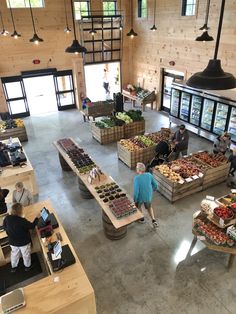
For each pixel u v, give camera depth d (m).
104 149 9.45
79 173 6.21
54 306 3.36
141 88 13.78
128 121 10.02
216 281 4.63
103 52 13.28
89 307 3.62
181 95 10.32
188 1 10.06
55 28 11.97
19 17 11.16
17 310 3.32
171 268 4.89
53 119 12.44
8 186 6.98
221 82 2.99
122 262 5.05
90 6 12.09
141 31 12.82
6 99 12.20
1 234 4.74
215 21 9.09
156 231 5.75
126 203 5.11
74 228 5.91
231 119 8.62
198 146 9.41
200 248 5.31
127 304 4.31
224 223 4.71
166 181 6.51
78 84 13.20
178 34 10.78
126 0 12.67
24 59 11.90
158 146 7.70
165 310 4.21
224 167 7.06
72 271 3.81
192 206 6.46
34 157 8.99
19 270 4.97
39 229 4.56
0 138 9.83
